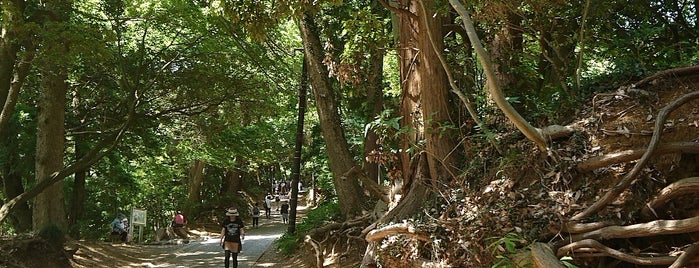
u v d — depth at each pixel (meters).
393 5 9.97
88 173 23.55
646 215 5.32
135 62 17.61
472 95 8.89
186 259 17.69
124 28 17.19
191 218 33.94
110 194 26.39
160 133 23.56
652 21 10.51
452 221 6.87
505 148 7.39
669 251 5.20
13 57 12.55
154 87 18.36
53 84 16.62
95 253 17.16
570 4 9.03
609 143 6.00
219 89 19.11
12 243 13.15
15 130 18.06
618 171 5.74
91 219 25.25
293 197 17.30
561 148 6.31
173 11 15.80
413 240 7.43
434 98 8.66
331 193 27.69
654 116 5.87
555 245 5.49
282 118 30.72
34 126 18.62
